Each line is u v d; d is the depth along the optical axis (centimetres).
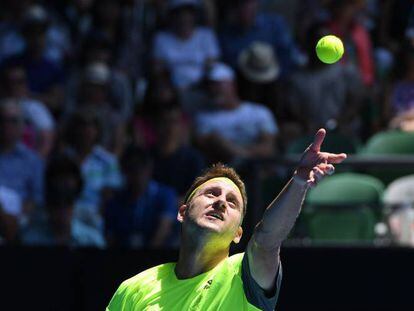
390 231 2155
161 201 2289
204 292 1140
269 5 3425
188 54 2989
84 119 2506
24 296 2092
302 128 2720
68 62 3072
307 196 2223
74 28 3209
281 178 2162
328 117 2730
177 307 1151
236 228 1170
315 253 2070
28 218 2289
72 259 2097
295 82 2770
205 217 1156
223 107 2659
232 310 1116
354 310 2058
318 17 3138
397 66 2755
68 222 2236
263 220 1103
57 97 2902
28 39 2897
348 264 2067
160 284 1184
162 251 2072
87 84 2748
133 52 3147
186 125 2661
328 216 2167
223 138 2559
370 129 2734
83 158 2500
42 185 2495
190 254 1167
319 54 1141
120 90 2927
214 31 3198
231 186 1182
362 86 2788
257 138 2645
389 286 2058
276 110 2836
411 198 2220
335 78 2752
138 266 2075
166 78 2741
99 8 3166
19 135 2486
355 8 2939
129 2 3228
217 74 2667
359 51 2941
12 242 2239
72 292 2089
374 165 2138
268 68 2869
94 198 2473
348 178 2241
